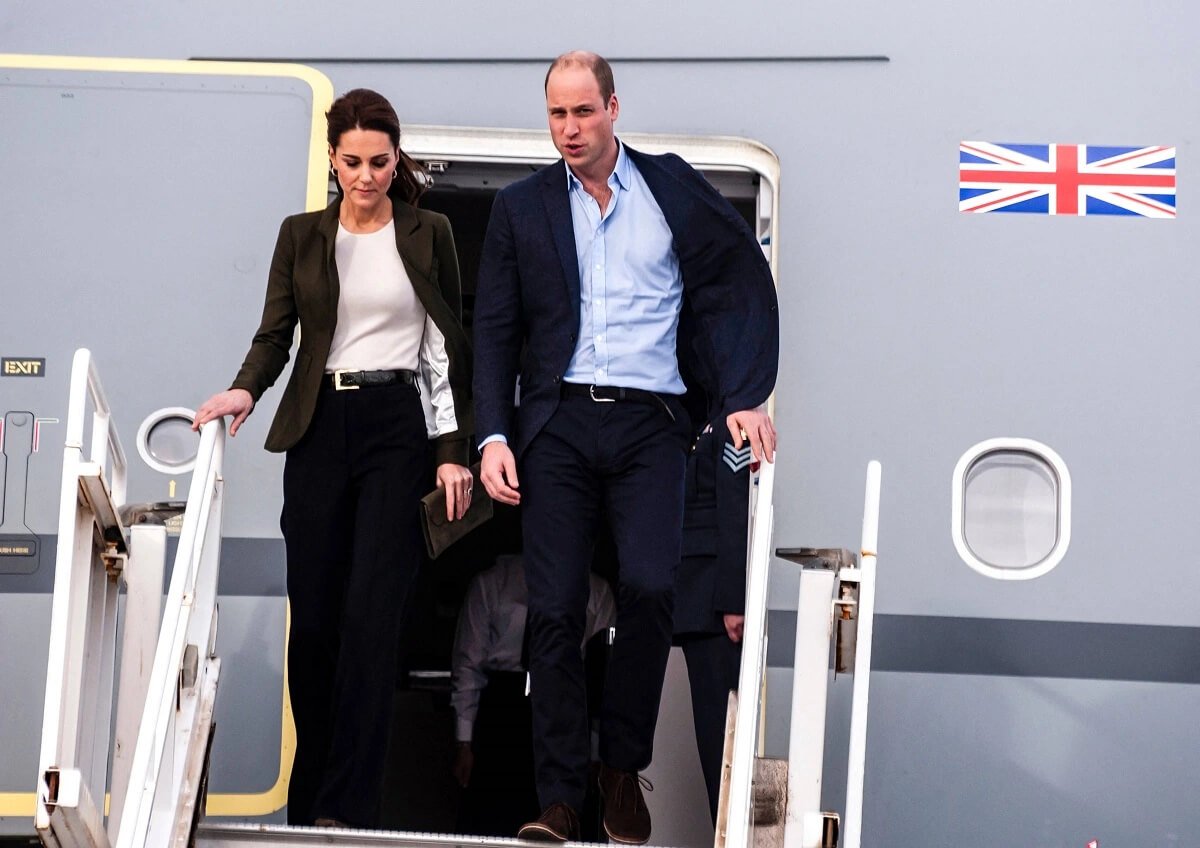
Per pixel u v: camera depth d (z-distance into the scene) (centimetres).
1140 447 2000
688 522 1919
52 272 2034
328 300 1653
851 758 1498
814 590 1591
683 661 2067
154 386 2017
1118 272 2033
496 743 2438
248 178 2056
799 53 2075
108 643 1606
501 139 2053
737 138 2055
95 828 1425
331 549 1647
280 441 1650
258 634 1973
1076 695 1959
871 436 2005
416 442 1652
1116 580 1978
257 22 2088
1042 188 2048
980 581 1980
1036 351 2019
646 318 1587
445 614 2514
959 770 1950
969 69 2073
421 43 2077
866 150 2058
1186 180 2050
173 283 2036
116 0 2092
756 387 1538
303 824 1675
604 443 1569
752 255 1571
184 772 1536
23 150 2056
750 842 1541
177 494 2003
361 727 1584
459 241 2520
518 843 1506
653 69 2072
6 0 2094
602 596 2152
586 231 1595
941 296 2031
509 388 1595
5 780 1923
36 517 1980
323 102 2069
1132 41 2077
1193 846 1933
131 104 2067
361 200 1633
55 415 2006
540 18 2078
